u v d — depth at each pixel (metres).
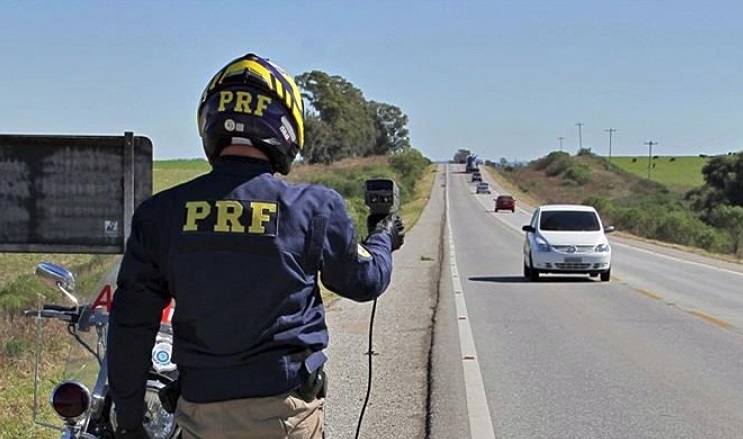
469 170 170.00
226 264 3.24
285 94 3.47
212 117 3.42
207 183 3.37
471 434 8.23
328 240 3.36
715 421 8.79
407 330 14.37
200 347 3.26
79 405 4.01
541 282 23.19
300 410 3.27
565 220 24.56
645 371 11.23
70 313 4.43
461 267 28.05
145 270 3.36
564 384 10.42
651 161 168.25
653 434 8.30
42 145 7.92
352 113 125.44
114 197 7.94
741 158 95.56
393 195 3.82
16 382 9.06
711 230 52.50
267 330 3.23
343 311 16.58
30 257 22.45
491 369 11.25
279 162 3.50
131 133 7.93
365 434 8.12
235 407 3.21
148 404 4.12
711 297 20.02
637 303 18.59
